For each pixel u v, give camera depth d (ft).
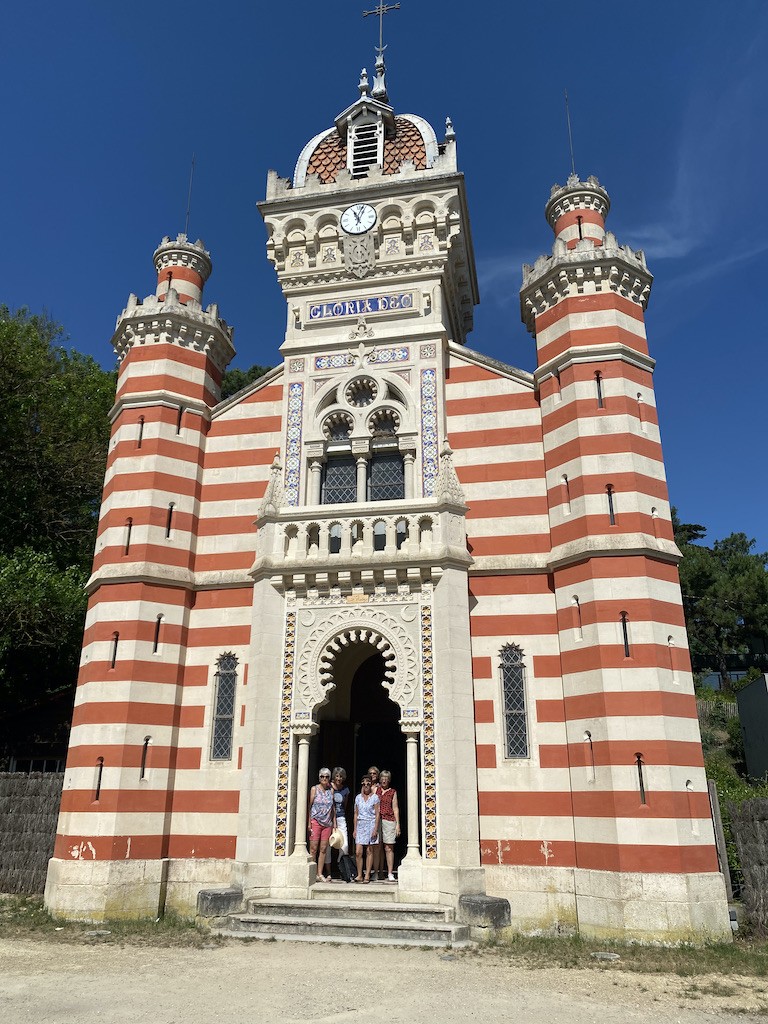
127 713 56.75
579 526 55.42
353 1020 29.81
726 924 46.37
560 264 61.21
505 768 53.62
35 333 100.58
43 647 81.76
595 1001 33.35
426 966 39.06
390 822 54.24
